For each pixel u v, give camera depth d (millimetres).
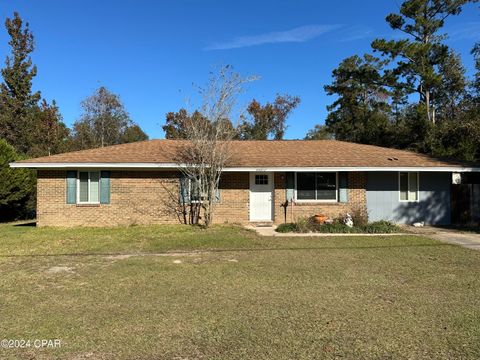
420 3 34062
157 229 16188
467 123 24734
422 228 17156
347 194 18234
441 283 8039
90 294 7352
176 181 17984
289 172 18109
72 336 5422
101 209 17625
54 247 12352
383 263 9984
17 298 7121
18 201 22922
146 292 7469
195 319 6031
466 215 18719
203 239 13688
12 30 39906
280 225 16641
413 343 5133
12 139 38438
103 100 46375
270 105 48969
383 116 38188
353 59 42906
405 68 35406
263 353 4883
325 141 22953
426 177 18672
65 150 37688
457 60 35688
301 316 6141
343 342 5176
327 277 8555
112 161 17156
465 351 4906
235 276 8656
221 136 17312
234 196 18203
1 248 12180
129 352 4941
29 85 40500
